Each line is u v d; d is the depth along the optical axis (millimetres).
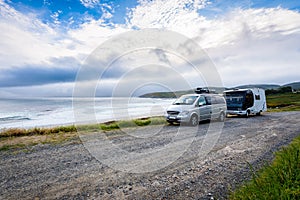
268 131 8648
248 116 15820
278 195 2590
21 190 3326
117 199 2992
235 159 4727
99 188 3373
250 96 15875
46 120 19391
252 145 6051
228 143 6406
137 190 3279
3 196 3127
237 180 3547
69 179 3760
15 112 36469
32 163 4738
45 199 3025
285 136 7391
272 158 4664
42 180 3725
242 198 2836
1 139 7668
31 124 16188
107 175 3943
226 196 3008
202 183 3480
